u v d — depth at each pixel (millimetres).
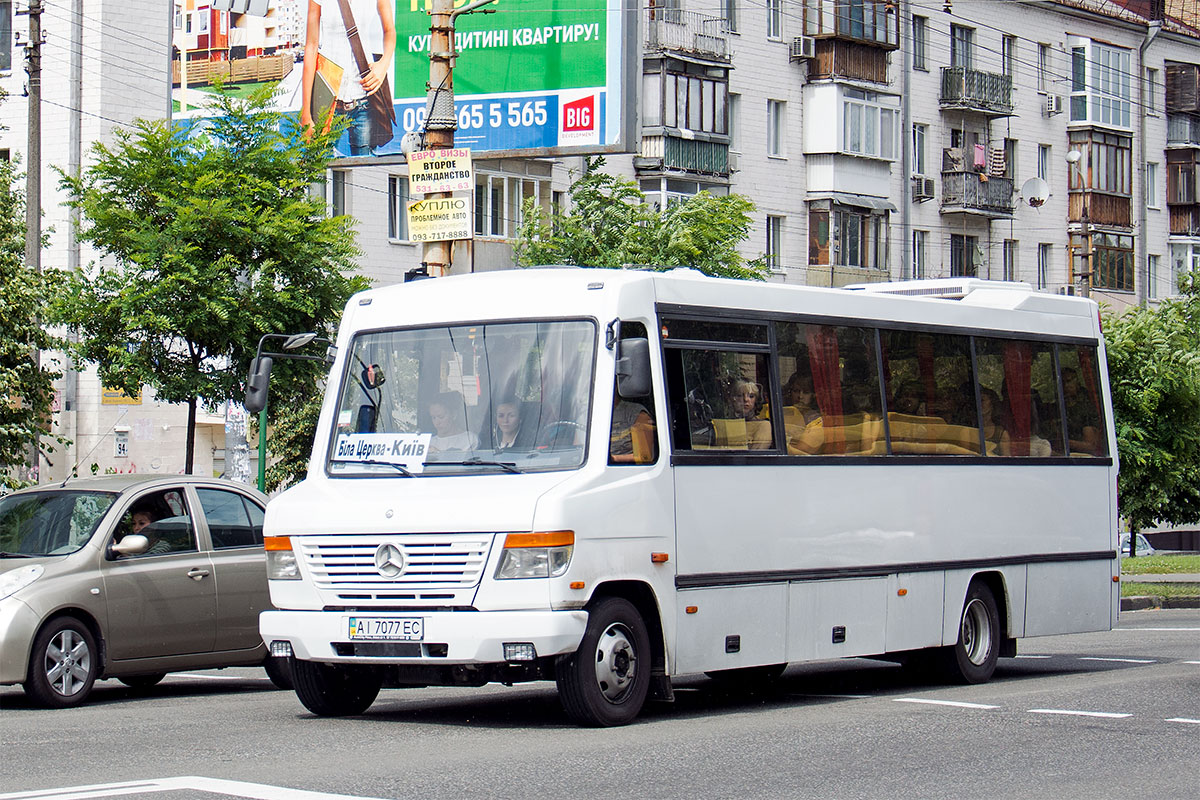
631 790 8578
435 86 19828
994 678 15516
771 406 12711
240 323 21469
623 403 11398
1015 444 15398
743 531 12242
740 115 46531
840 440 13328
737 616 12156
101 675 13344
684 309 12055
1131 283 60688
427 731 11008
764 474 12500
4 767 9367
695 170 43750
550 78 28016
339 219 22344
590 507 10914
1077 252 58094
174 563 14000
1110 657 17922
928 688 14492
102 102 36844
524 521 10672
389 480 11539
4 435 21562
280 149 22844
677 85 43250
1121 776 9367
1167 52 63688
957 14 53969
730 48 45938
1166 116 63750
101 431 36938
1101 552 16422
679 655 11641
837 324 13492
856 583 13359
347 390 12125
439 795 8328
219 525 14578
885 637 13641
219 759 9617
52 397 22781
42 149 37312
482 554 10742
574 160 42000
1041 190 53406
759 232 47219
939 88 53375
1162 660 17375
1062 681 14961
